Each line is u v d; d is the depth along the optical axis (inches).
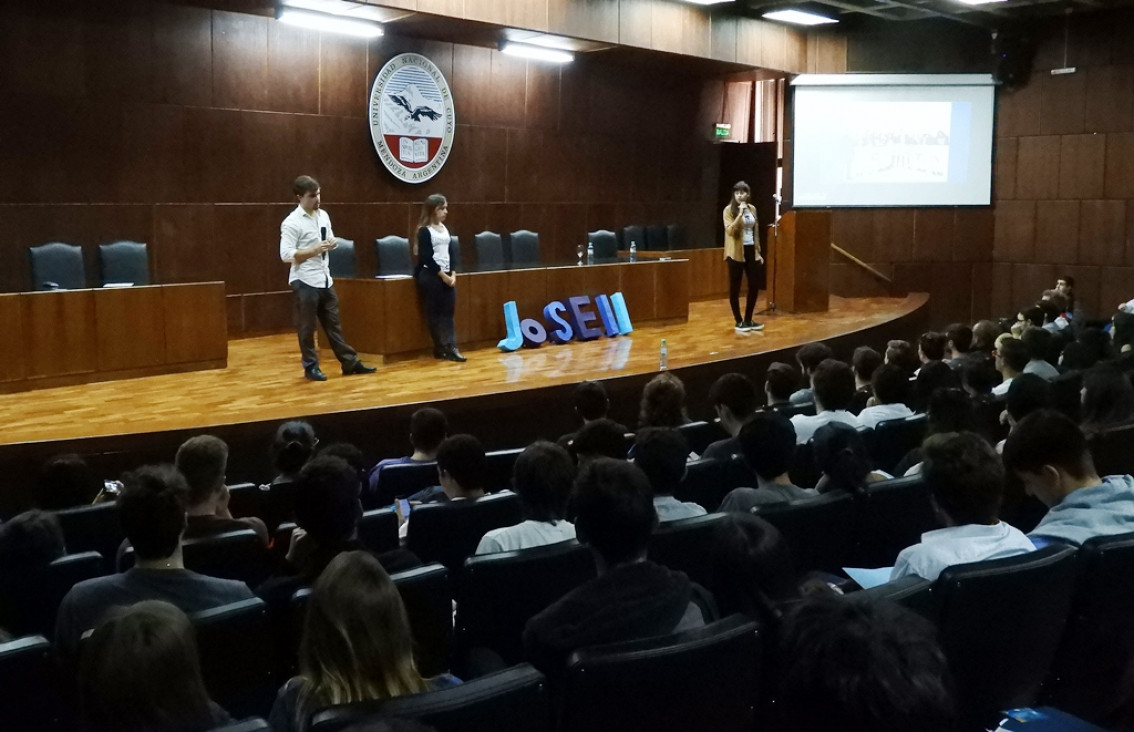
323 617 70.8
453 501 138.2
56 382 288.2
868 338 421.4
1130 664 101.7
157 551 101.4
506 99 499.8
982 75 563.5
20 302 279.4
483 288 370.6
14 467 216.4
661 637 78.0
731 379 181.0
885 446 182.1
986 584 90.0
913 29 575.2
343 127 432.5
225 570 126.0
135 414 247.9
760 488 137.9
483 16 397.4
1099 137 542.0
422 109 459.2
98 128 358.3
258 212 408.2
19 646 82.9
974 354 244.4
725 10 510.3
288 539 134.9
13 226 340.5
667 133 589.0
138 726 57.7
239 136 398.6
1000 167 573.0
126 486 102.4
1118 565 97.3
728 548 85.0
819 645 40.4
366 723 40.6
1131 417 164.2
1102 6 524.7
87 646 59.6
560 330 386.9
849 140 569.3
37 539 117.4
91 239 360.2
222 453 138.5
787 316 466.0
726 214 407.2
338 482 107.4
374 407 257.4
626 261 434.3
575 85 533.3
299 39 414.0
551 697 83.7
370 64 438.0
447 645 108.3
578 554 112.0
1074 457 109.3
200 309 319.3
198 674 61.0
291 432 176.2
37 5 339.3
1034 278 568.1
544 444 129.5
